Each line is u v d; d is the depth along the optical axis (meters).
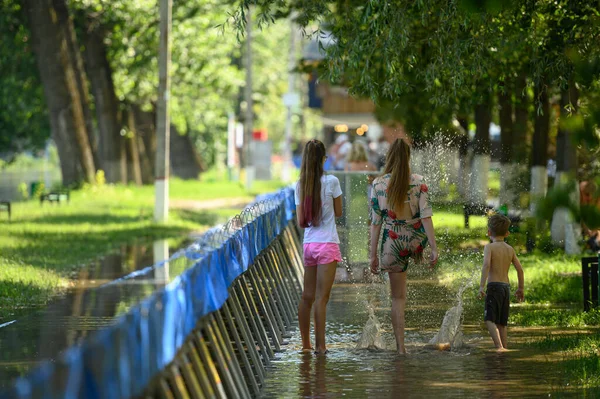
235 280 22.78
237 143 148.75
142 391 11.55
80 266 46.00
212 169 194.50
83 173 95.00
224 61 115.25
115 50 103.75
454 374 21.81
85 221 68.06
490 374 21.75
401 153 24.28
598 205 9.62
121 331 10.41
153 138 130.62
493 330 24.97
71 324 29.39
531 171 52.31
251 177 124.81
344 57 33.03
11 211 74.25
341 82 47.66
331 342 26.53
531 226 9.94
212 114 138.50
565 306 33.28
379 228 24.72
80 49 108.56
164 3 69.69
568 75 29.14
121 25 98.94
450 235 46.06
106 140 105.50
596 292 31.70
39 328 28.64
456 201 54.28
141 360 11.24
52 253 49.12
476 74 33.03
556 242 48.19
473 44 31.00
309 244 24.77
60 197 82.94
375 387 20.48
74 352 9.20
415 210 24.30
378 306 32.91
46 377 8.48
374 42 31.45
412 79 48.62
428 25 35.03
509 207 54.31
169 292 12.99
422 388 20.30
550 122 57.00
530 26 30.30
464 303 32.81
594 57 10.06
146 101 116.00
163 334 12.52
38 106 107.88
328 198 24.61
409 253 24.34
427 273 38.00
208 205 94.88
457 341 25.53
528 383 20.66
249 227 23.36
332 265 24.67
